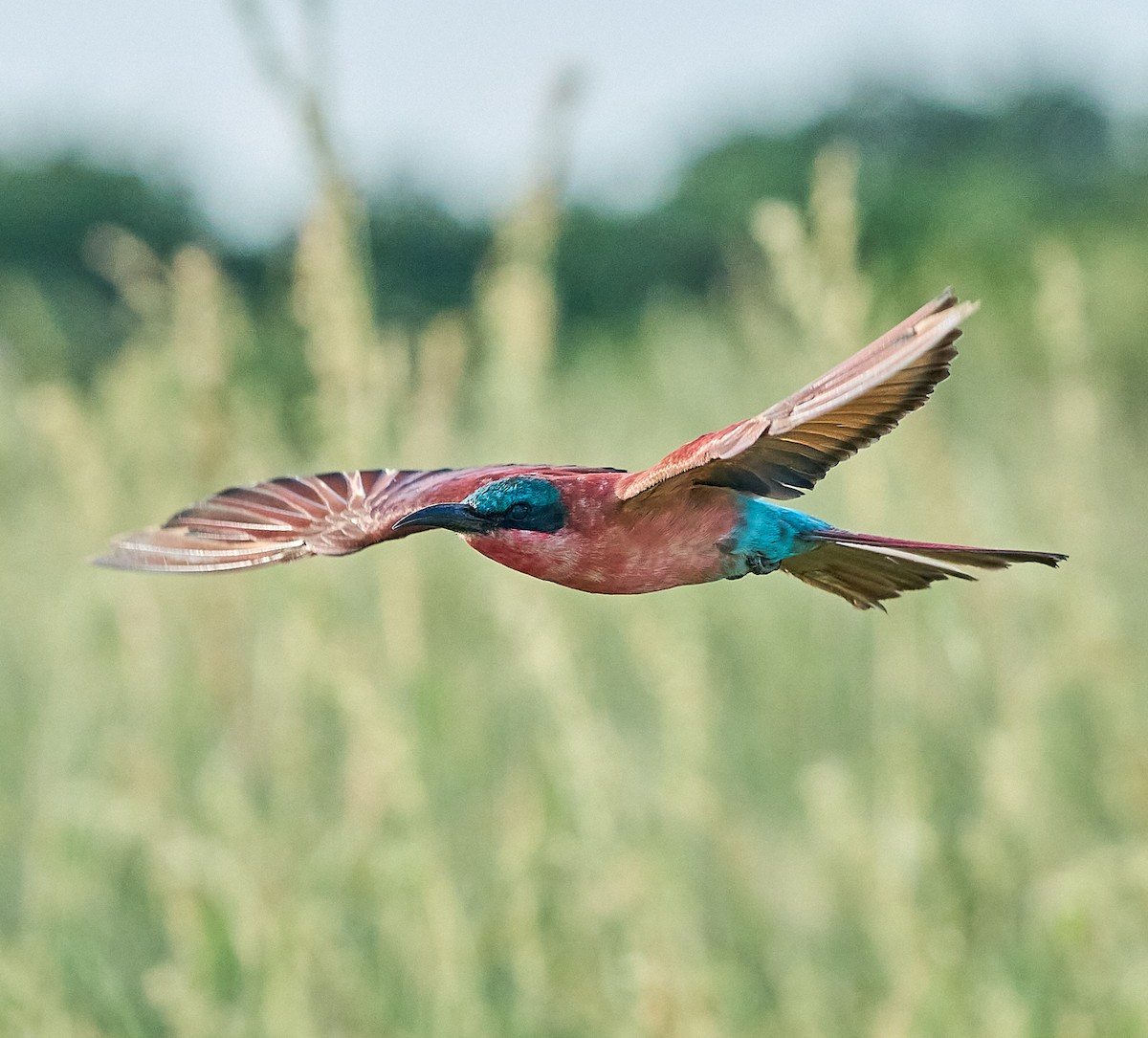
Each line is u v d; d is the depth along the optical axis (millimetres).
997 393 16734
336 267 10438
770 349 17219
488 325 11922
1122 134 44250
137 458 13266
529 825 9812
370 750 10188
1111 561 12797
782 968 10266
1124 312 26406
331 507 7125
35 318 16641
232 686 12242
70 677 11984
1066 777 11297
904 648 11430
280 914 9500
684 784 10383
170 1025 9570
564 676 9781
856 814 10477
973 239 35812
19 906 11328
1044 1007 9500
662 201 51125
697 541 6379
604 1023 9539
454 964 9336
